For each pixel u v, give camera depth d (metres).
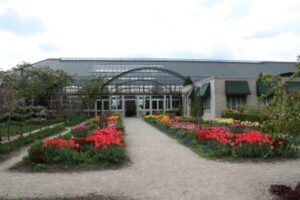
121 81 47.84
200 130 17.12
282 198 6.73
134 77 48.72
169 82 48.78
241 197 7.04
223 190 7.59
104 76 43.91
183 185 8.09
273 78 7.28
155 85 48.25
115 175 9.27
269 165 10.45
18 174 9.53
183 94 45.72
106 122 26.45
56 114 33.75
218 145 12.89
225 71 55.12
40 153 10.80
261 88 31.50
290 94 6.75
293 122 6.45
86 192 7.57
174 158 11.88
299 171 9.58
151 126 28.25
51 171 9.84
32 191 7.68
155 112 50.12
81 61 56.69
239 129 19.50
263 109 7.89
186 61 58.44
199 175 9.13
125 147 14.66
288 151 11.66
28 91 34.34
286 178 8.72
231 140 13.01
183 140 16.47
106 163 10.59
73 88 45.03
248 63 60.22
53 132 21.98
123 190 7.71
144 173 9.48
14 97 17.12
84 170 9.93
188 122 25.16
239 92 31.45
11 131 22.84
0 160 12.02
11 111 16.77
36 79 35.72
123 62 56.25
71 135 17.91
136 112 50.09
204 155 12.35
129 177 9.01
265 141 11.89
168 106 50.34
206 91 32.97
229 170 9.77
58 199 7.02
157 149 14.13
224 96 32.00
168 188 7.84
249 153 11.59
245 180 8.52
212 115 32.41
